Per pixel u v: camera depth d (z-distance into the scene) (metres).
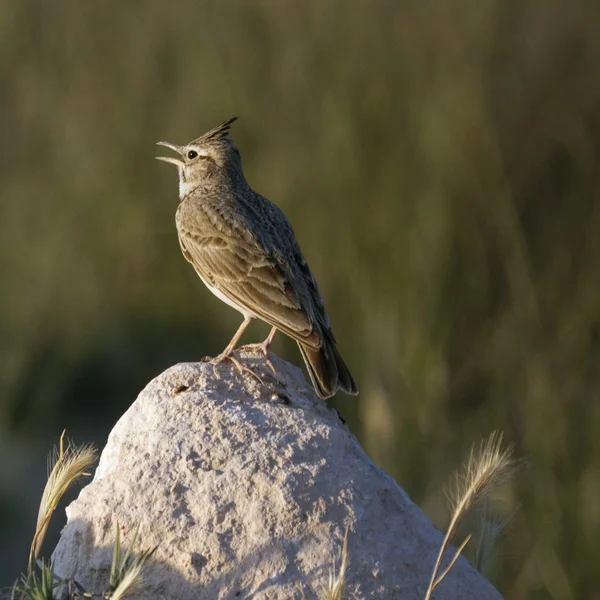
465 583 7.13
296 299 9.10
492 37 15.58
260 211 9.92
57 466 7.14
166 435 7.29
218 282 9.58
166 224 17.78
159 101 18.38
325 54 15.90
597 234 14.97
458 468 12.69
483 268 14.23
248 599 6.64
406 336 13.57
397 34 15.44
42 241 17.80
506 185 14.51
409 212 14.34
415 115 14.77
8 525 14.54
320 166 15.00
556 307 14.31
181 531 6.84
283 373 8.34
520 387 13.41
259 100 16.73
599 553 12.03
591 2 15.96
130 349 17.02
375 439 12.91
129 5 18.97
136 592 6.71
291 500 6.95
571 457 12.62
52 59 19.30
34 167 18.70
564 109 15.88
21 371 16.52
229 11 17.67
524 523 12.19
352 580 6.78
